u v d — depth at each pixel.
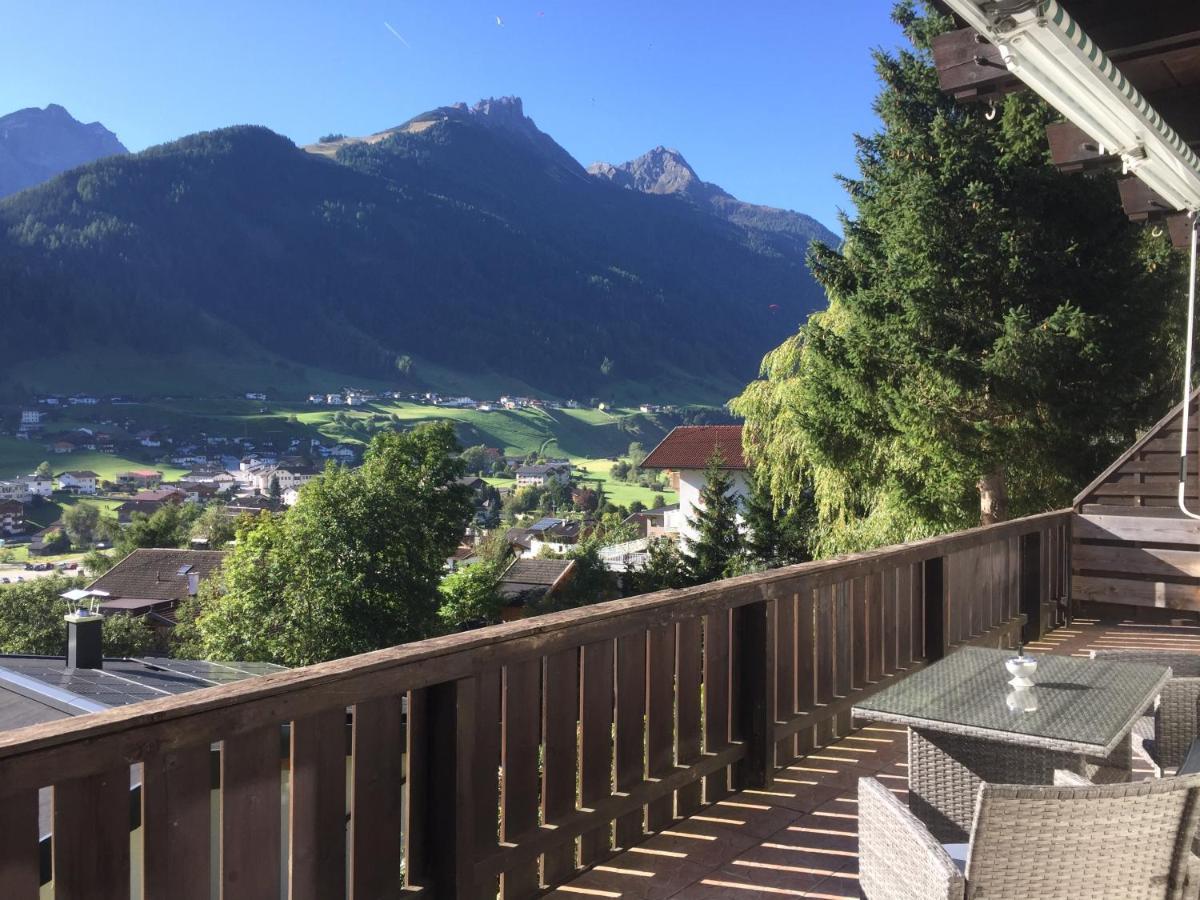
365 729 2.35
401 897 2.46
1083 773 2.56
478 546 68.31
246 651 37.19
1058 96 3.04
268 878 2.09
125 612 52.59
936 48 4.23
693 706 3.60
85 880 1.76
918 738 2.74
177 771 1.92
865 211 17.08
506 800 2.79
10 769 1.64
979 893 1.85
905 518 16.11
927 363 14.89
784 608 4.06
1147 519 7.28
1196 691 2.91
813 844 3.37
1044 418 14.40
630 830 3.34
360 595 36.91
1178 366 14.01
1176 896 1.98
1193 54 3.94
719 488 38.47
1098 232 14.40
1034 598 6.77
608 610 3.11
